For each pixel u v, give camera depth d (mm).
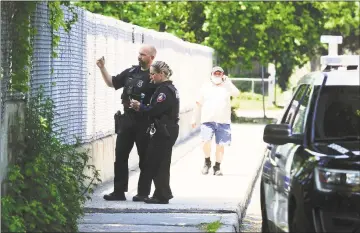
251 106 120062
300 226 22500
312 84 25188
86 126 39188
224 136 45844
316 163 22469
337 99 24594
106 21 42875
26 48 27812
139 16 90750
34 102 28828
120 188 34781
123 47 46688
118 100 46250
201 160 53062
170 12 92125
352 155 22531
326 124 24234
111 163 43000
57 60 34125
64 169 28234
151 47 34312
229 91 46125
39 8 31000
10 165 26328
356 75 25156
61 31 34594
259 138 70250
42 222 25531
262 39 95562
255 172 47094
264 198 27188
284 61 103000
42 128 28297
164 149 33906
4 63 27172
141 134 34281
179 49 67125
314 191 22281
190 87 74188
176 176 45062
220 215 31750
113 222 29703
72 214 27406
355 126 24328
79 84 37938
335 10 98812
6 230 24219
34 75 30891
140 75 34406
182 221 30031
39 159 27094
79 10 37688
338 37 42656
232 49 95438
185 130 70625
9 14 27562
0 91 25906
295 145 24109
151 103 33906
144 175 34312
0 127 25984
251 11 93875
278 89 136375
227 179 43781
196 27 96312
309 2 98500
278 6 94875
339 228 22344
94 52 40656
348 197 22156
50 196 26500
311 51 103500
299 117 25234
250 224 32688
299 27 96438
